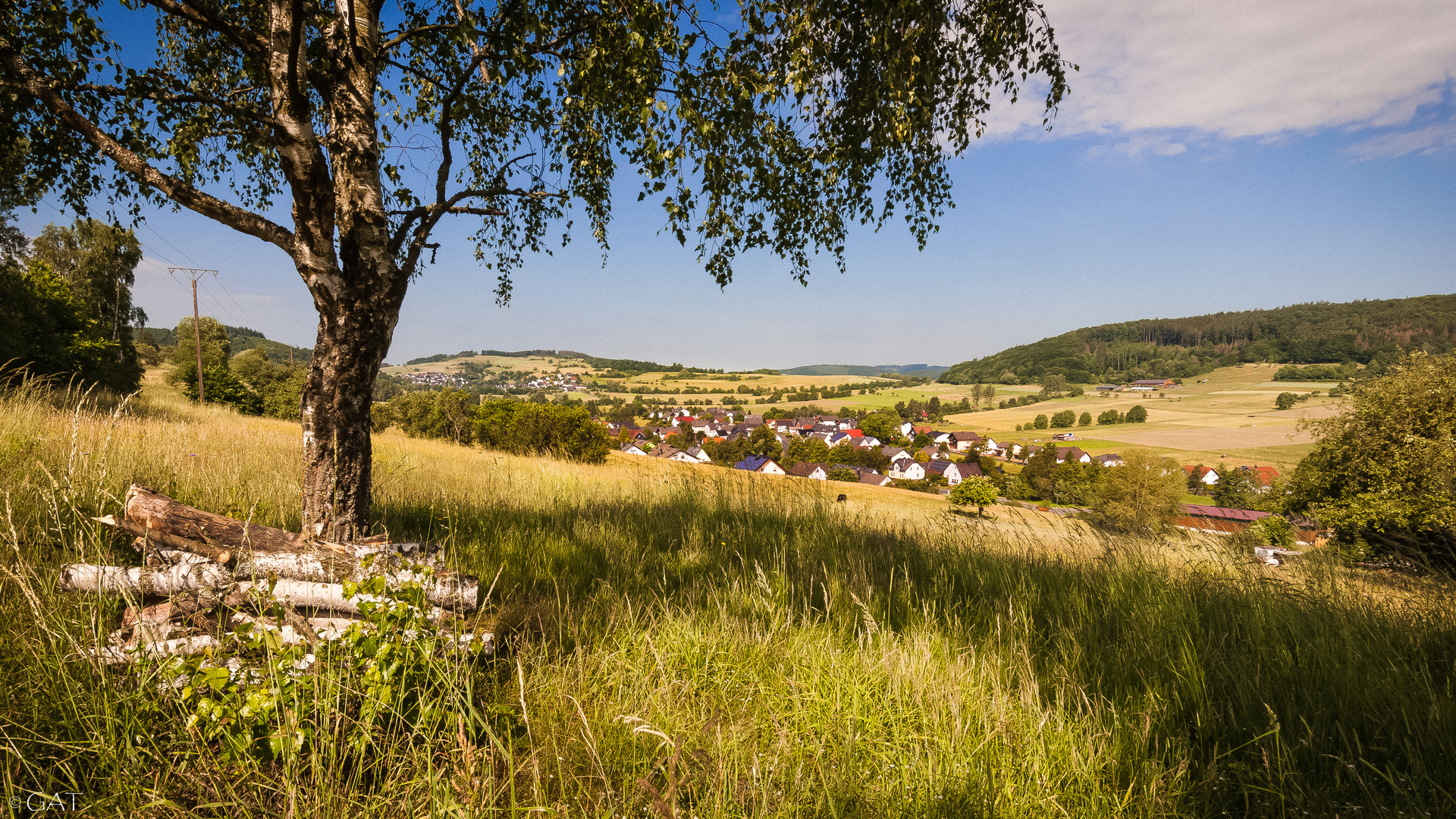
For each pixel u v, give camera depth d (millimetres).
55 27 3320
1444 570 3562
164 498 2223
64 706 1820
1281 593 3549
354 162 3102
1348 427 18375
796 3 3504
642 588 3650
